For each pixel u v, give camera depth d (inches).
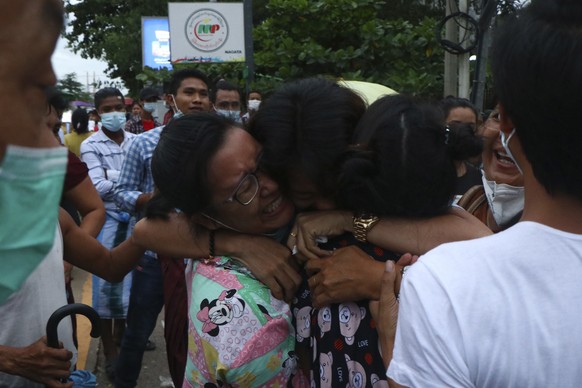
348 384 50.7
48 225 29.1
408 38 239.5
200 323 55.7
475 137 50.1
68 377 70.1
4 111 27.3
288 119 52.6
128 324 140.7
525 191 37.9
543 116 33.6
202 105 169.3
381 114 50.2
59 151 29.1
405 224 51.3
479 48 222.8
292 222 58.7
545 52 33.2
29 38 27.3
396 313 47.4
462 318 34.8
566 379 33.7
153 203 62.4
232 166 53.4
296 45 242.7
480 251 36.5
